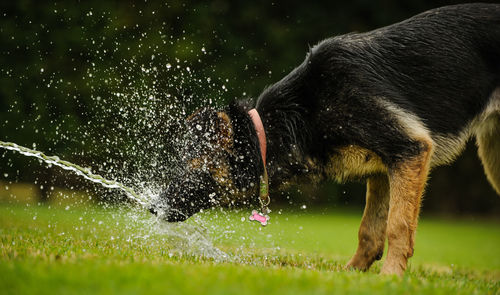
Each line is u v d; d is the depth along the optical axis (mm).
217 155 6379
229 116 6418
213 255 6832
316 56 6617
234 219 15086
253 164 6422
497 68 6832
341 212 23812
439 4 20812
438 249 14164
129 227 10078
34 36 18000
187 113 12969
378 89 6312
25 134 17281
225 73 18656
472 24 6809
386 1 21344
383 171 6598
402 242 6023
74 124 16828
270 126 6629
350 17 21562
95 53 17781
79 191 18000
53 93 17578
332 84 6398
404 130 6180
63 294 3320
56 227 10203
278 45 20578
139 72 16172
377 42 6648
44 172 17844
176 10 18672
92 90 17094
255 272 4492
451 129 6691
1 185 19156
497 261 11461
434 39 6680
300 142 6547
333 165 6641
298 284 3973
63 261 4500
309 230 15883
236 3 20562
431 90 6566
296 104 6574
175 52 17750
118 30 17953
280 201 21375
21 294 3377
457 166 23672
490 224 23016
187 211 6523
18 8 18125
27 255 4863
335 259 8648
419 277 5895
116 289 3453
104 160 13930
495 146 7652
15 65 17953
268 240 11922
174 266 4547
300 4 21234
